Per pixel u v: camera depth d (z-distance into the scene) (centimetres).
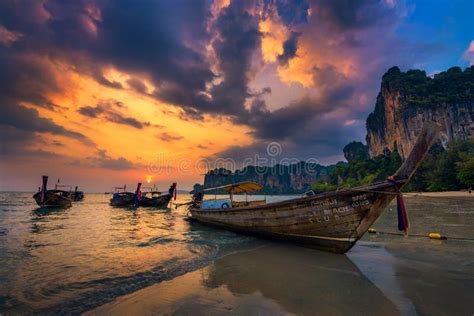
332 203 772
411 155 673
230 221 1198
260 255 791
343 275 589
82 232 1285
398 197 668
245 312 419
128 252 844
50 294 494
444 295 464
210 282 561
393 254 751
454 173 5506
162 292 506
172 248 906
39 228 1409
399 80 10781
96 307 441
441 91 9706
